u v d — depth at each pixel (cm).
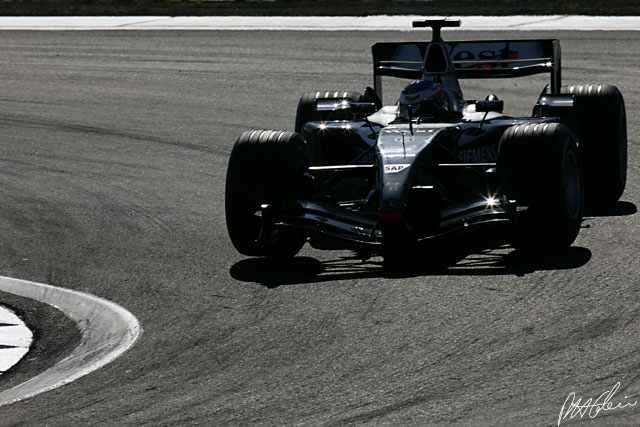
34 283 2895
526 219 2773
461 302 2458
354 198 3344
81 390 2094
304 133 3391
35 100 6334
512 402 1894
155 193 3997
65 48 8112
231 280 2798
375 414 1880
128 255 3136
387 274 2739
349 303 2517
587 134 3406
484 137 3141
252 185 2886
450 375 2034
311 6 9694
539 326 2264
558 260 2759
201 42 7969
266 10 9575
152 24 9056
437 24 3422
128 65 7275
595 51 6644
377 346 2217
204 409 1958
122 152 4847
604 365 2028
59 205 3875
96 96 6344
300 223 2795
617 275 2592
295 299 2583
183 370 2169
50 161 4734
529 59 3559
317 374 2089
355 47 7288
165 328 2448
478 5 8944
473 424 1812
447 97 3238
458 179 3106
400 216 2642
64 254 3189
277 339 2311
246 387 2052
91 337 2427
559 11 8319
